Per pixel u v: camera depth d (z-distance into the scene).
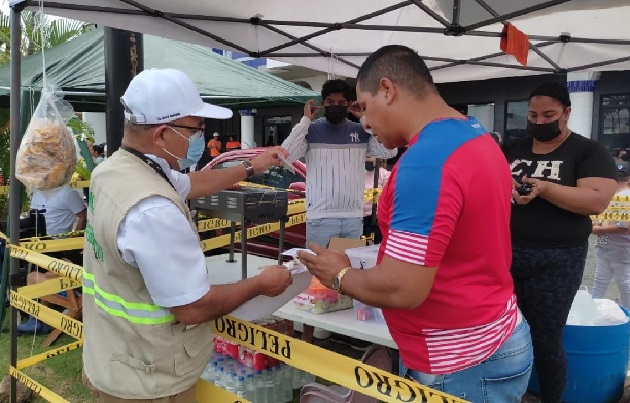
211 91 5.73
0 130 6.95
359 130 3.80
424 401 1.38
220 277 3.06
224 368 3.17
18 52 2.73
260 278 1.68
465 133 1.39
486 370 1.48
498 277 1.49
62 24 8.80
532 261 2.48
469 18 3.14
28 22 7.76
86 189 5.58
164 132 1.60
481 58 4.33
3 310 3.55
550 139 2.51
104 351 1.63
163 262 1.43
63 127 2.74
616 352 3.02
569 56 4.14
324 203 3.77
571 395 3.01
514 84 11.40
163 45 6.53
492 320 1.46
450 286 1.42
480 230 1.38
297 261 1.93
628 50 3.96
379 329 2.38
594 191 2.35
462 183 1.31
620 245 4.03
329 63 4.28
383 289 1.35
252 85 6.24
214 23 3.31
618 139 10.58
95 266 1.63
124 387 1.58
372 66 1.50
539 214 2.46
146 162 1.57
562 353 2.54
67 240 3.25
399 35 3.90
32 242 3.12
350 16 3.43
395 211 1.35
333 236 3.79
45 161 2.66
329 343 4.12
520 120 11.50
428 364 1.49
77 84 5.14
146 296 1.54
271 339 1.72
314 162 3.78
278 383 3.21
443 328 1.46
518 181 2.61
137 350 1.57
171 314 1.56
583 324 3.04
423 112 1.47
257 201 2.56
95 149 8.55
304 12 3.33
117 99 3.92
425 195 1.30
